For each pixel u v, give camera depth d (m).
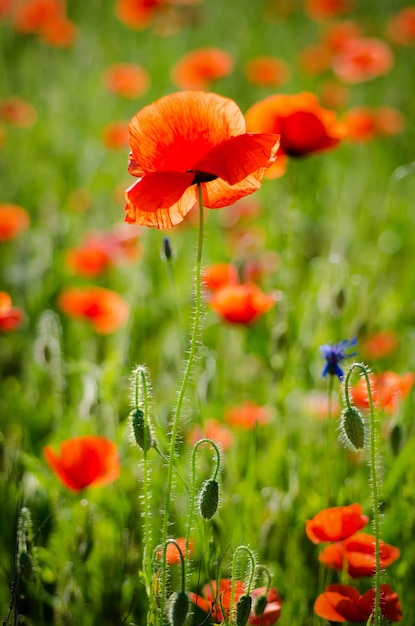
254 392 1.29
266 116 1.12
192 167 0.87
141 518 1.07
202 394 1.12
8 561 1.05
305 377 1.21
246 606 0.88
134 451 1.13
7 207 1.45
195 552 1.04
